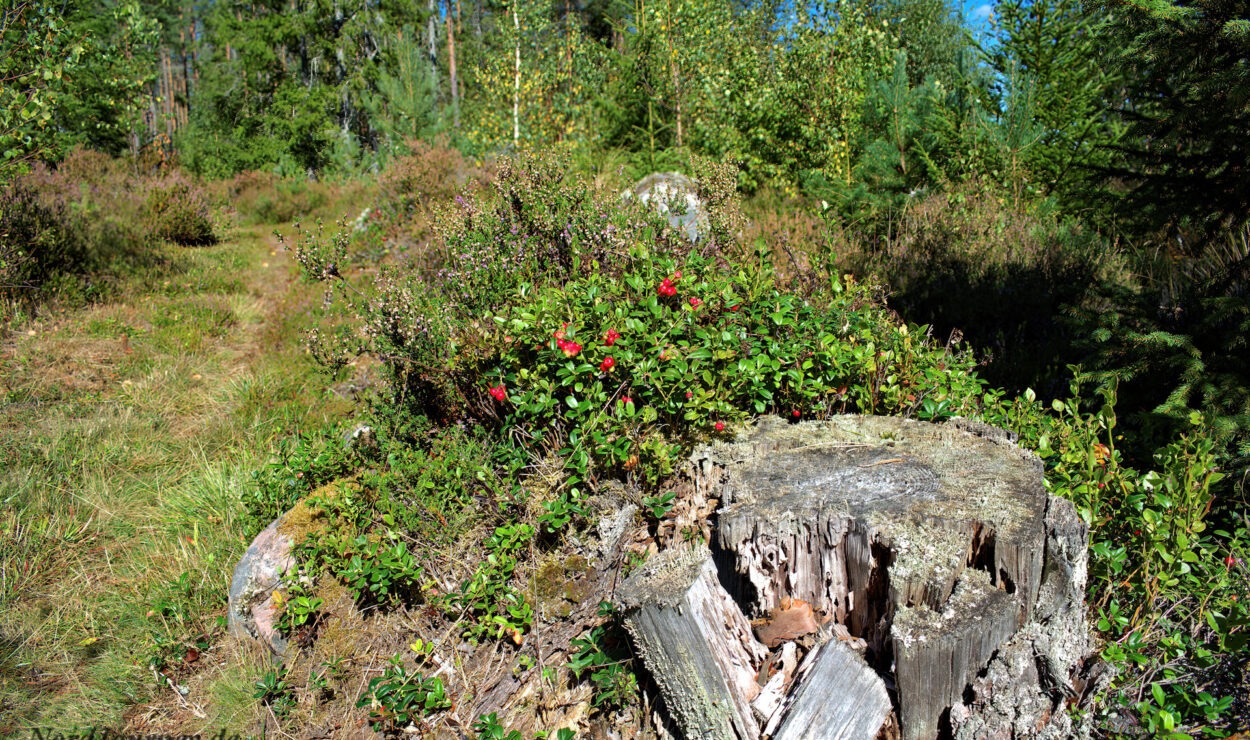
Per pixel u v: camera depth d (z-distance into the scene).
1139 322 4.00
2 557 4.15
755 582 2.78
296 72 30.12
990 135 8.52
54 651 3.60
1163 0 3.34
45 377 6.28
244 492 4.50
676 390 3.33
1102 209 4.57
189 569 4.04
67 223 9.16
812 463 3.04
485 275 4.72
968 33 9.40
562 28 20.00
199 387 6.55
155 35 8.98
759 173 11.67
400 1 29.78
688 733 2.49
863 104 9.95
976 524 2.53
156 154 16.03
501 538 3.17
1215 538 3.40
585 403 3.29
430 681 2.80
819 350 3.55
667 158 11.94
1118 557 2.78
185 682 3.38
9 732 3.13
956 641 2.24
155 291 8.98
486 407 3.97
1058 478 3.17
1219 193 3.83
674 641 2.42
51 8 7.12
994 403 3.85
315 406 5.99
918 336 3.79
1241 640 2.53
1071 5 7.70
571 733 2.54
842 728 2.34
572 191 5.06
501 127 14.23
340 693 3.08
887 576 2.50
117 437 5.52
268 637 3.39
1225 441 3.41
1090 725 2.42
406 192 10.25
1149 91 3.96
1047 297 5.77
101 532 4.52
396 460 3.71
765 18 13.62
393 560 3.17
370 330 4.48
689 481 3.23
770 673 2.62
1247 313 3.56
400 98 19.75
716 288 3.77
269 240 13.00
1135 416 3.95
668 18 12.38
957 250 6.84
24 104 7.21
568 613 3.04
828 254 4.85
